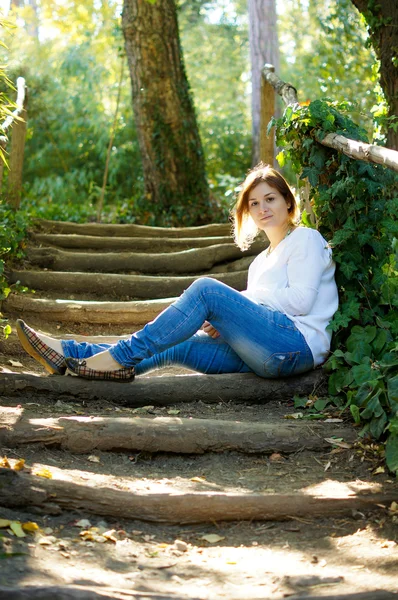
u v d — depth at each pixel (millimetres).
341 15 10000
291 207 3611
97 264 5852
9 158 6859
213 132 14180
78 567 2119
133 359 3297
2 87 10422
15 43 11453
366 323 3555
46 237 6285
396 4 4570
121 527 2430
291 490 2627
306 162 3867
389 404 2906
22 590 1906
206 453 2928
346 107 3945
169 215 8508
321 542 2381
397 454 2688
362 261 3613
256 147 13039
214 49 15719
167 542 2377
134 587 2037
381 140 3814
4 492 2416
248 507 2506
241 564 2230
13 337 4105
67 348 3355
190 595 2006
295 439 2969
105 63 12727
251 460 2916
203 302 3266
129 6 8562
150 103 8570
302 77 13273
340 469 2826
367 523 2484
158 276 5801
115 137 12789
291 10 14398
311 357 3381
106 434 2869
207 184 8852
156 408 3354
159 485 2623
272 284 3473
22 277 5309
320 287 3484
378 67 4805
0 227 5426
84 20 11742
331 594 2016
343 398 3328
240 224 3762
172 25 8641
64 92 12914
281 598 2000
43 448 2811
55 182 12414
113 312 4754
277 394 3438
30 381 3295
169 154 8602
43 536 2279
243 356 3410
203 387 3414
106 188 12148
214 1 16594
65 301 4801
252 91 13070
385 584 2080
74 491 2465
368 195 3596
